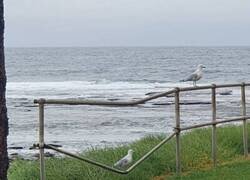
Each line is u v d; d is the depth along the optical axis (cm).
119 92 6731
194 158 1446
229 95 5888
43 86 8069
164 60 19625
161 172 1347
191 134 1705
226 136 1667
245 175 1291
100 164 1116
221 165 1414
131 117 4025
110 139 2884
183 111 4375
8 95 6462
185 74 11194
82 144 2711
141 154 1352
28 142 2978
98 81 9344
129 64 16612
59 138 2981
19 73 12038
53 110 4609
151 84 8369
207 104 4981
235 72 11412
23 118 4175
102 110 4600
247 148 1583
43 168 1046
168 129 3306
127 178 1238
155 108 4719
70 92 6819
